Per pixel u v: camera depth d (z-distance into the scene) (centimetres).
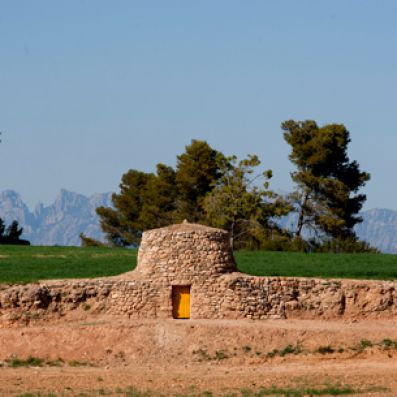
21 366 13138
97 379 12200
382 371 12644
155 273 14638
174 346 13562
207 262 14638
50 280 14925
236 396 11125
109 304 14512
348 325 14425
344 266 17300
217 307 14488
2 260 18000
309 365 13175
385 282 15188
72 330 13788
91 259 18300
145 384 11875
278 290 14725
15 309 14300
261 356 13362
